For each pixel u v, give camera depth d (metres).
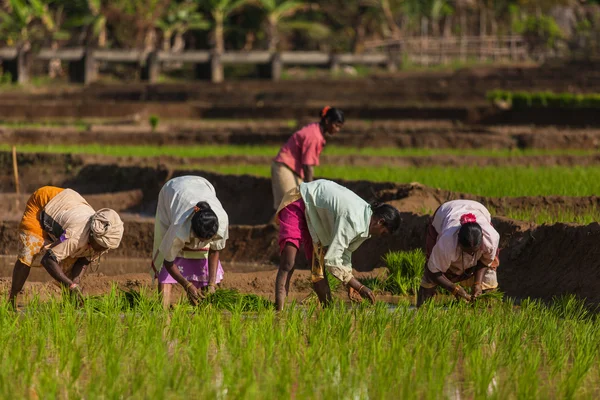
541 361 16.09
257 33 111.06
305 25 106.94
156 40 110.75
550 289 22.98
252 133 61.62
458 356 16.47
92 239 18.86
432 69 100.50
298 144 28.06
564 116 66.69
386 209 18.56
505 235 25.53
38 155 49.56
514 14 119.38
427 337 16.95
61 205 19.09
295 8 106.44
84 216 18.86
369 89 82.25
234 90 84.25
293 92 80.25
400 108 70.31
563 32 121.50
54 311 18.09
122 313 19.80
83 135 61.97
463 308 19.72
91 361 15.47
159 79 95.62
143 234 32.28
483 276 20.33
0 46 97.94
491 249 19.05
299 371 15.11
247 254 31.11
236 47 112.69
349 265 19.09
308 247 19.66
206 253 19.84
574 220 26.64
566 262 23.31
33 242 19.20
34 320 18.11
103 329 17.30
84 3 98.06
